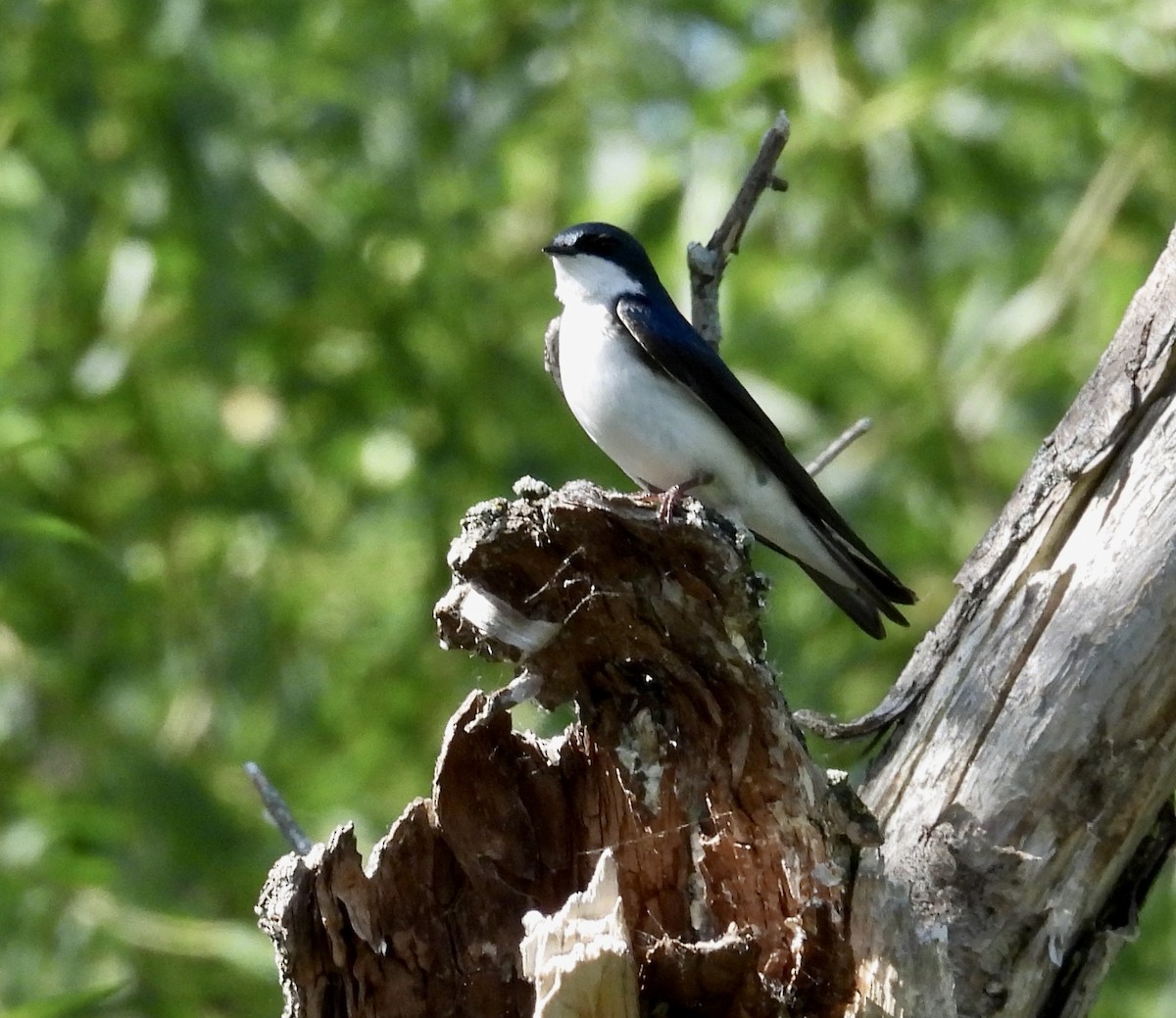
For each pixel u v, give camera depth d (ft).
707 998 15.29
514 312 40.93
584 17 42.63
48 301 39.22
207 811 36.50
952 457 38.34
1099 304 37.50
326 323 40.16
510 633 15.81
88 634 40.73
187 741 40.55
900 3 39.86
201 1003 34.91
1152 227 38.06
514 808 16.49
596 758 16.46
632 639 15.81
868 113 36.47
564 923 14.51
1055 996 16.81
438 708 40.70
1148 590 16.75
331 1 40.09
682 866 16.15
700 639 15.62
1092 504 17.47
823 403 40.11
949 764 16.99
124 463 41.50
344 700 41.32
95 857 32.60
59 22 37.88
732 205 21.27
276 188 38.70
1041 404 38.81
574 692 16.34
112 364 37.78
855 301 39.93
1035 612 17.13
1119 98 36.47
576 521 15.24
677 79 41.75
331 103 39.73
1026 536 17.62
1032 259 39.14
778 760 15.71
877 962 14.94
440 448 39.96
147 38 38.11
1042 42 36.94
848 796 15.57
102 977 34.24
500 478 39.37
